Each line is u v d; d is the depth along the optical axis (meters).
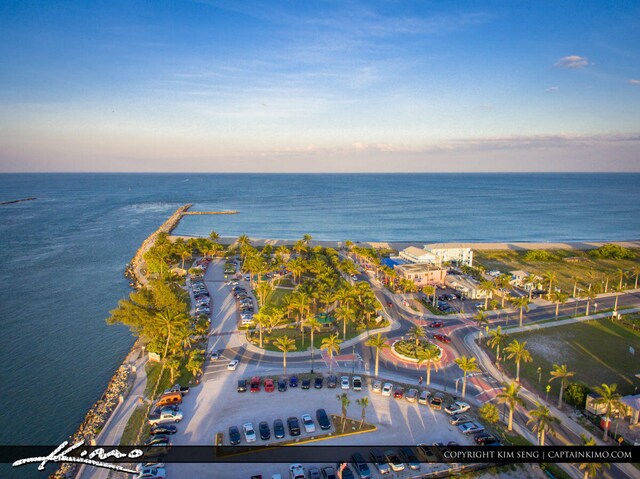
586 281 153.00
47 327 113.56
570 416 69.31
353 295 104.88
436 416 68.88
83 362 94.12
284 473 55.72
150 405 72.44
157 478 54.16
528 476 55.91
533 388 77.88
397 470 55.81
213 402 72.38
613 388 62.81
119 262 186.62
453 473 56.09
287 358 88.75
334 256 169.75
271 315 100.75
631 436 63.59
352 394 75.06
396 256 185.25
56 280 158.00
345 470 54.97
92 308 128.50
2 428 71.12
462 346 95.75
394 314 116.00
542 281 134.75
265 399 73.25
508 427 65.12
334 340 83.00
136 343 99.81
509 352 92.62
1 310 126.00
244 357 89.19
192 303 123.69
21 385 84.62
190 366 79.38
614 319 112.62
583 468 54.12
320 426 65.12
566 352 93.00
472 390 76.94
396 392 74.12
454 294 133.75
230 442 61.19
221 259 184.38
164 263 151.75
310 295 109.75
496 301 127.00
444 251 174.25
